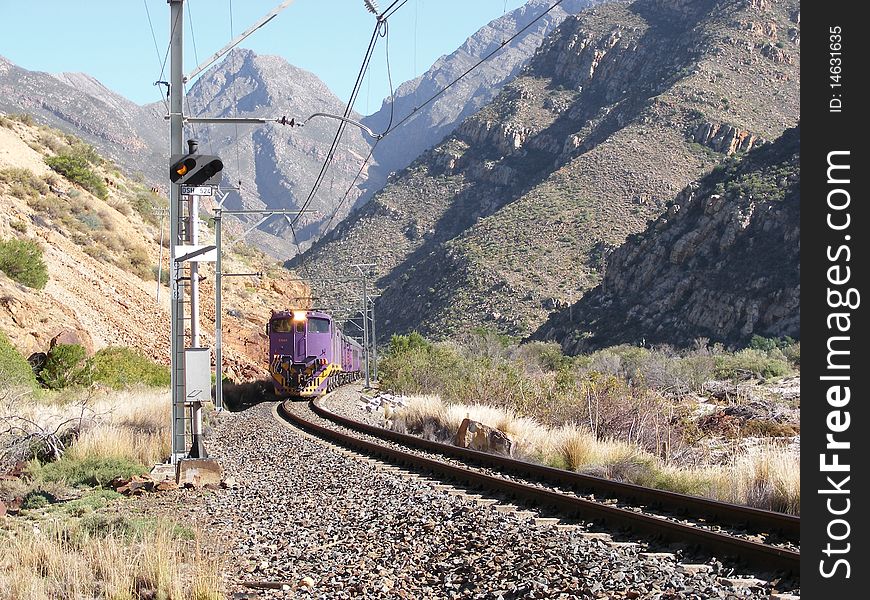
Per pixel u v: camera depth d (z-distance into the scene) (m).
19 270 42.12
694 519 11.82
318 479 17.16
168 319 60.31
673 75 180.25
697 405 33.16
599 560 9.19
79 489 16.48
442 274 148.88
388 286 172.50
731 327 86.44
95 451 19.27
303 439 25.45
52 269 48.78
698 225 101.06
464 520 11.88
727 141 155.38
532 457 21.36
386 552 10.44
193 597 8.52
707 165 150.88
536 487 13.78
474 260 142.38
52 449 19.53
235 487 16.86
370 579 9.20
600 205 146.88
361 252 195.50
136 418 24.33
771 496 13.16
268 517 13.34
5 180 57.75
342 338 60.91
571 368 58.25
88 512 14.12
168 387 40.19
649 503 13.10
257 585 9.15
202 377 17.92
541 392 31.98
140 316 56.03
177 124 19.27
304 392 47.44
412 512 12.80
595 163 159.38
